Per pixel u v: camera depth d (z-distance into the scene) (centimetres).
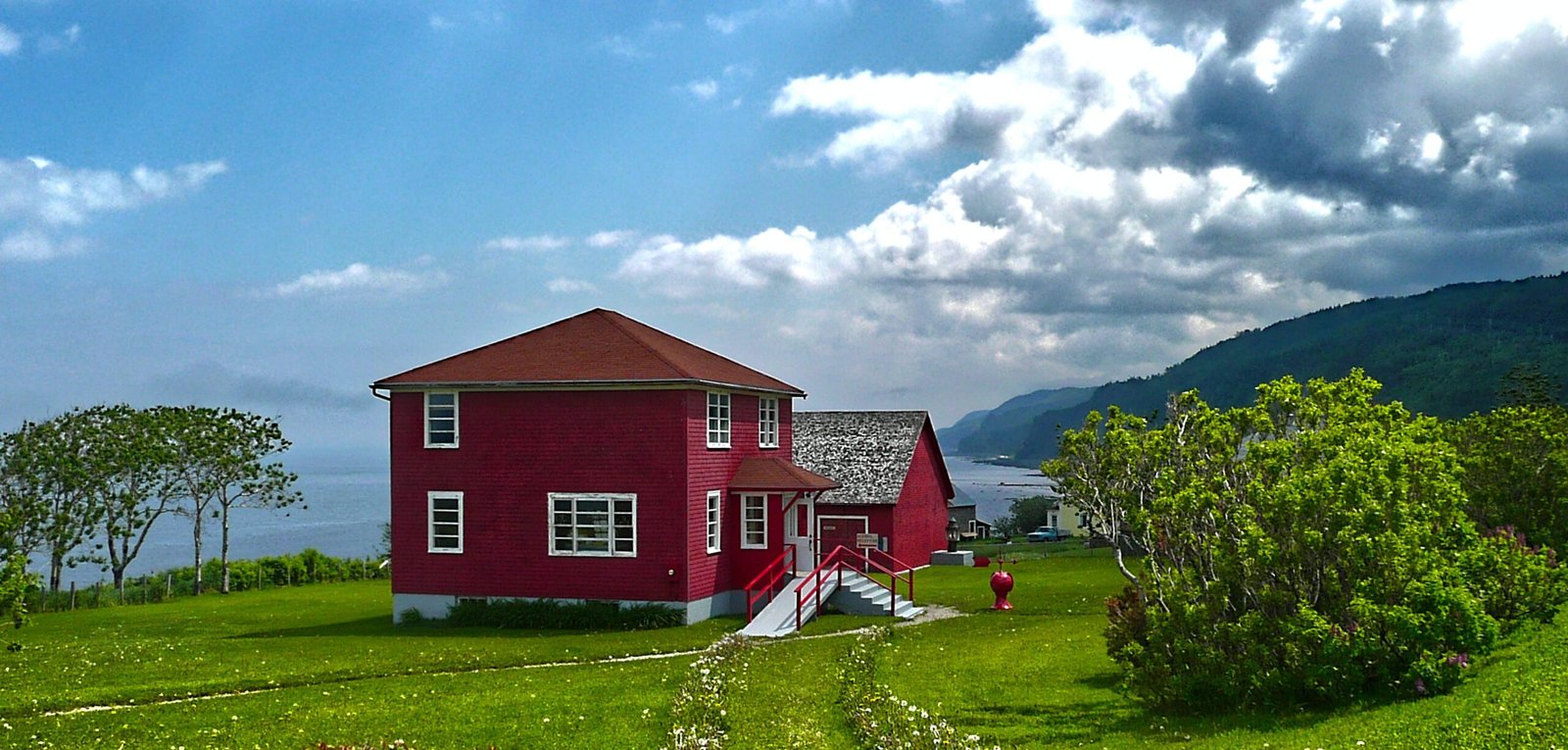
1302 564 1582
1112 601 2050
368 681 2197
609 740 1627
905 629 2933
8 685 2209
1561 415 2928
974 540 8769
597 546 3250
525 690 2019
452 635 3039
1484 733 1262
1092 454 1948
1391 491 1518
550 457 3288
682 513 3184
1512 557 1859
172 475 5581
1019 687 1998
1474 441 2747
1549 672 1509
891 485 5416
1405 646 1501
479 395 3347
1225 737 1452
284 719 1811
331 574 6203
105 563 5341
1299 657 1542
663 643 2770
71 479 5156
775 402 3969
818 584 3164
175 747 1636
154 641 3044
